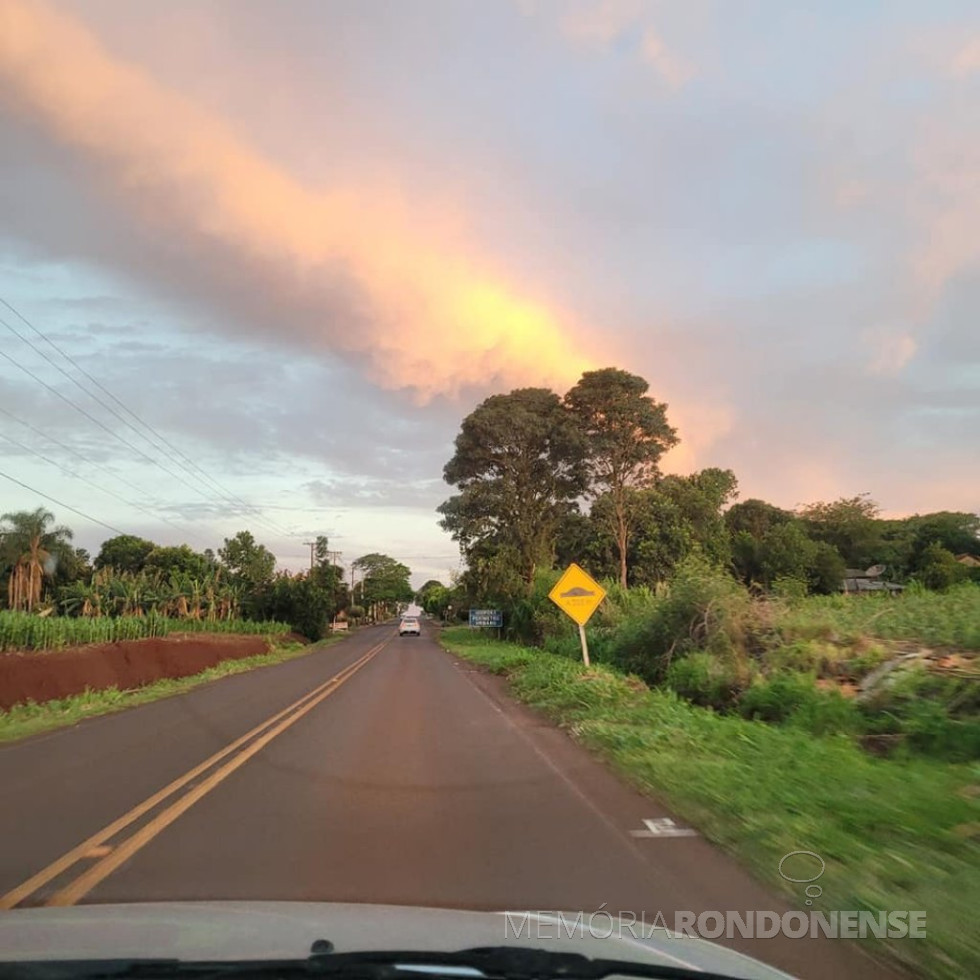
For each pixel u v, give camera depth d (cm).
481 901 554
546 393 5794
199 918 429
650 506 5362
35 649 2361
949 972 437
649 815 804
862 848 633
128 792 925
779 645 1628
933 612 1617
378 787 943
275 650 4838
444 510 5806
